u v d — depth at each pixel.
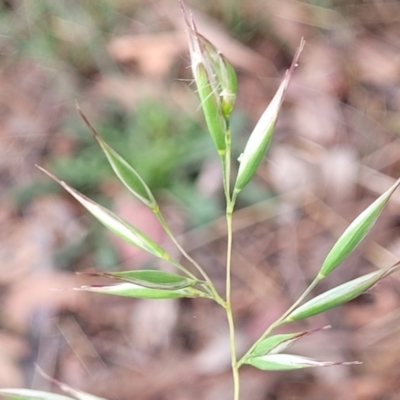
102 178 0.26
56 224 0.25
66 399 0.13
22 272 0.24
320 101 0.29
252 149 0.12
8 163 0.28
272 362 0.12
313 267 0.24
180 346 0.22
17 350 0.22
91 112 0.29
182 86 0.29
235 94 0.12
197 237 0.25
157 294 0.12
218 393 0.20
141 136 0.27
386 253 0.24
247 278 0.24
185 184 0.26
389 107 0.29
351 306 0.22
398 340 0.21
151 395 0.21
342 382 0.20
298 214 0.25
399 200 0.25
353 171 0.26
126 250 0.24
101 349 0.22
